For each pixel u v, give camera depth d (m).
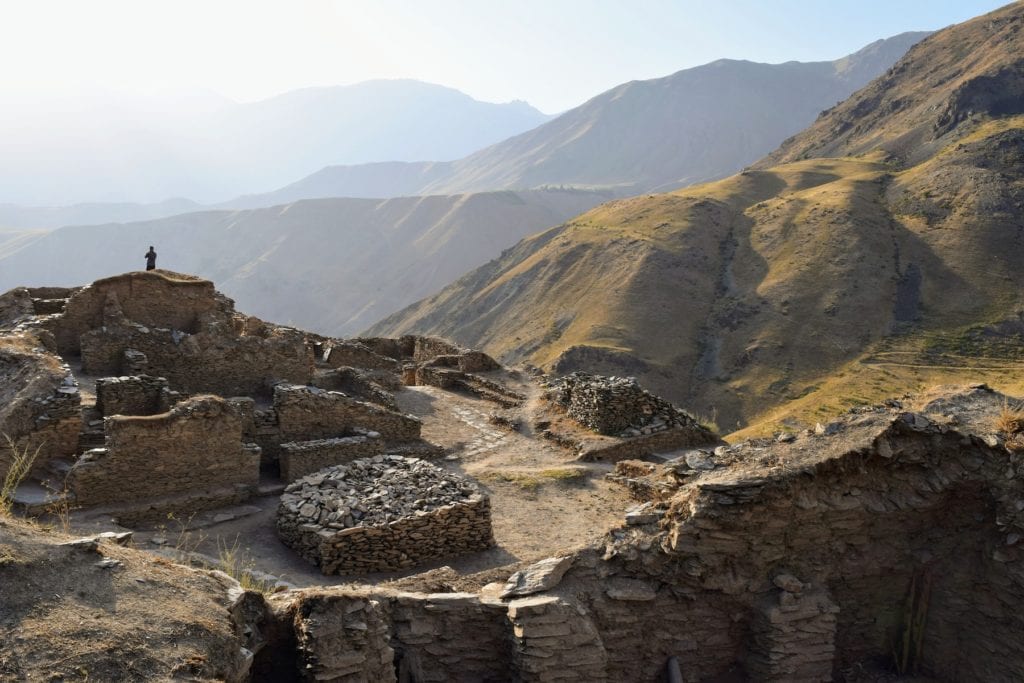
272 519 16.02
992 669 10.46
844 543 11.02
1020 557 10.30
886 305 109.19
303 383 24.53
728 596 10.54
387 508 14.91
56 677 5.92
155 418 15.48
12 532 7.09
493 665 9.71
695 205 162.62
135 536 14.02
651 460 23.28
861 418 11.69
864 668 11.26
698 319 119.94
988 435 11.07
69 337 23.31
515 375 33.84
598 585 10.30
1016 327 97.56
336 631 8.34
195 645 6.84
